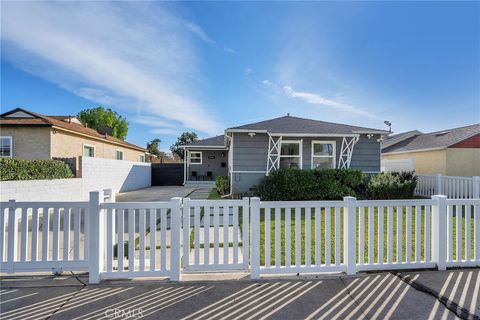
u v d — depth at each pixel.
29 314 2.50
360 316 2.47
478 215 3.60
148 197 12.11
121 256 3.24
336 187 9.95
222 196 11.70
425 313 2.51
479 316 2.45
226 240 3.41
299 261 3.41
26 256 3.30
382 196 9.59
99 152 16.62
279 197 9.90
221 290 2.98
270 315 2.49
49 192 8.76
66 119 16.36
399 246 3.53
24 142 11.77
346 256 3.44
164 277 3.31
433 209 3.58
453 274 3.36
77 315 2.49
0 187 6.79
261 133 11.19
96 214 3.16
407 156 16.38
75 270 3.39
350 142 10.95
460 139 13.31
